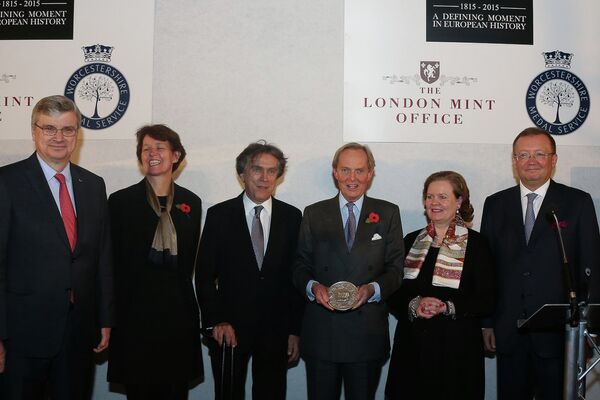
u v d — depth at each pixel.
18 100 4.03
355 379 3.12
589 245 3.16
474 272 3.08
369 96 4.05
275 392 3.23
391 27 4.06
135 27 4.05
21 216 2.83
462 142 4.05
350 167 3.19
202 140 4.04
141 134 3.37
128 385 3.15
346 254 3.16
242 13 4.06
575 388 2.60
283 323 3.28
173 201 3.31
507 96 4.05
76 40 4.04
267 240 3.35
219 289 3.30
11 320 2.83
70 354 2.93
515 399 3.25
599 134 4.06
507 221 3.32
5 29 4.04
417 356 3.02
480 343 3.05
